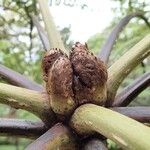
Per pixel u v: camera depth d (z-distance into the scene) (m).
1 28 0.46
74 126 0.20
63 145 0.19
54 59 0.21
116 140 0.15
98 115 0.17
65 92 0.20
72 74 0.20
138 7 0.43
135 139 0.13
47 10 0.27
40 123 0.21
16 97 0.20
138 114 0.21
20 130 0.20
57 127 0.20
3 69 0.24
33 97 0.20
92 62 0.20
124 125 0.15
